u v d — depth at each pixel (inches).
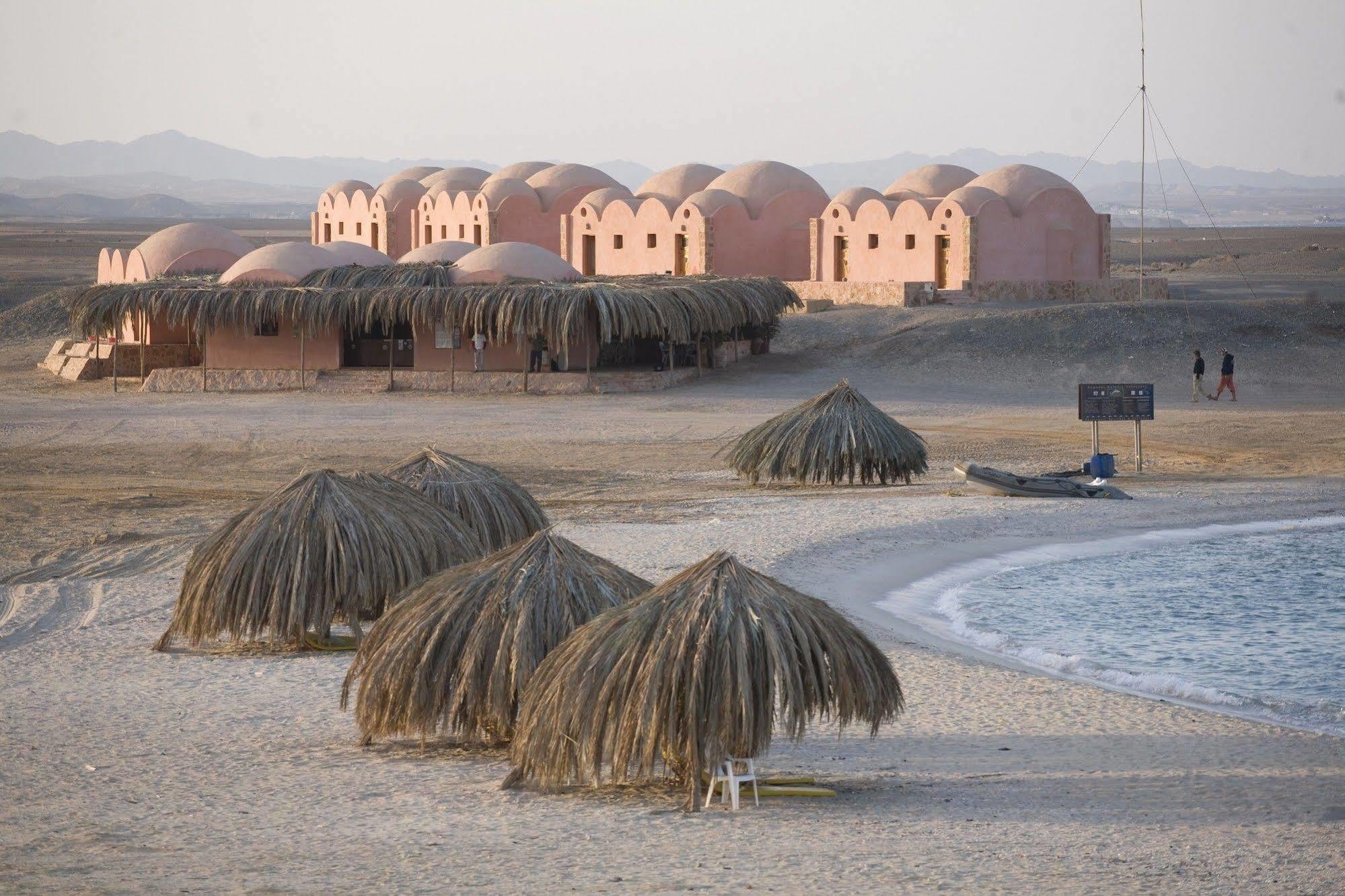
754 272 5344.5
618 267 5502.0
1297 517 2186.3
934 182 5472.4
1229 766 931.3
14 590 1595.7
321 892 655.1
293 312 4003.4
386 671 944.9
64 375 4404.5
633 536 1875.0
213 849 736.3
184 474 2593.5
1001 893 649.6
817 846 734.5
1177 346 4072.3
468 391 3949.3
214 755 956.6
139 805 835.4
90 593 1578.5
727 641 805.2
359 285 4254.4
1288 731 1044.5
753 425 3235.7
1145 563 1849.2
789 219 5408.5
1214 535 2050.9
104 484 2453.2
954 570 1785.2
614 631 832.3
